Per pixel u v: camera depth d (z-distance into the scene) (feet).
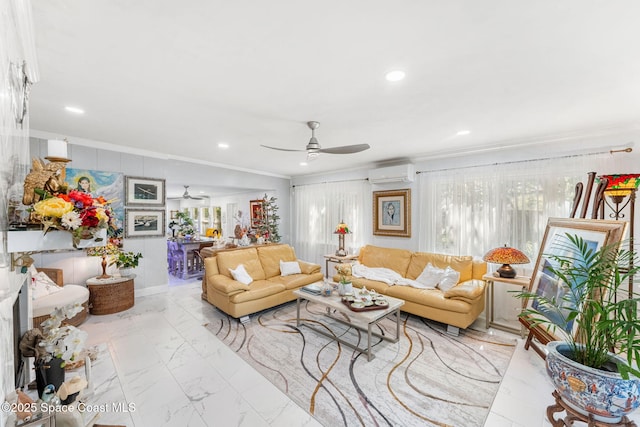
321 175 20.85
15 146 3.76
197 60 5.67
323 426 5.87
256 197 24.98
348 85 6.77
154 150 14.02
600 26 4.57
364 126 9.90
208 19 4.44
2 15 2.81
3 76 2.91
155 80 6.49
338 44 5.15
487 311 10.75
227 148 13.41
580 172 10.45
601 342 4.61
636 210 9.56
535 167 11.36
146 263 14.53
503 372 7.86
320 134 10.89
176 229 28.81
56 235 3.79
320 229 20.58
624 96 7.39
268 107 8.13
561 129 10.27
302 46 5.21
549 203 11.03
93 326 10.84
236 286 11.37
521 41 5.02
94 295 11.89
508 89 6.98
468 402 6.61
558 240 7.64
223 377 7.58
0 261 2.97
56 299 9.85
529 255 11.43
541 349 7.66
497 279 10.45
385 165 16.76
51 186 4.21
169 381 7.38
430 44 5.14
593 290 5.06
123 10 4.21
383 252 15.23
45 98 7.48
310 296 10.73
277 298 12.64
